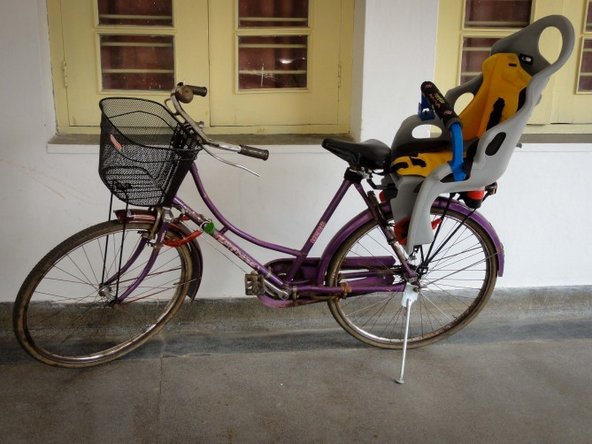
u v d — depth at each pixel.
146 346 2.85
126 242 2.86
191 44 2.93
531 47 2.35
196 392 2.54
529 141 3.01
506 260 3.12
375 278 2.70
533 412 2.46
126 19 2.89
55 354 2.66
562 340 2.96
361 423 2.39
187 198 2.87
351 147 2.43
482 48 3.09
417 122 2.55
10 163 2.74
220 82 2.99
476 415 2.44
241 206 2.90
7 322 2.90
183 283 2.73
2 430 2.31
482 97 2.49
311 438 2.31
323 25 2.97
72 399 2.48
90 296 2.92
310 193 2.91
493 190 2.50
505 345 2.92
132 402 2.48
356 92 2.95
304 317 3.08
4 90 2.66
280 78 3.04
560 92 3.18
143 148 2.16
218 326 3.02
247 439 2.29
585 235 3.11
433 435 2.33
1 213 2.79
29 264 2.87
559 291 3.17
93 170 2.78
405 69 2.82
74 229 2.85
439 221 2.66
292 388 2.59
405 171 2.41
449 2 3.01
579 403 2.51
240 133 3.06
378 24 2.76
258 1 2.94
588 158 2.99
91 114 2.94
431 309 3.13
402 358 2.64
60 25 2.83
